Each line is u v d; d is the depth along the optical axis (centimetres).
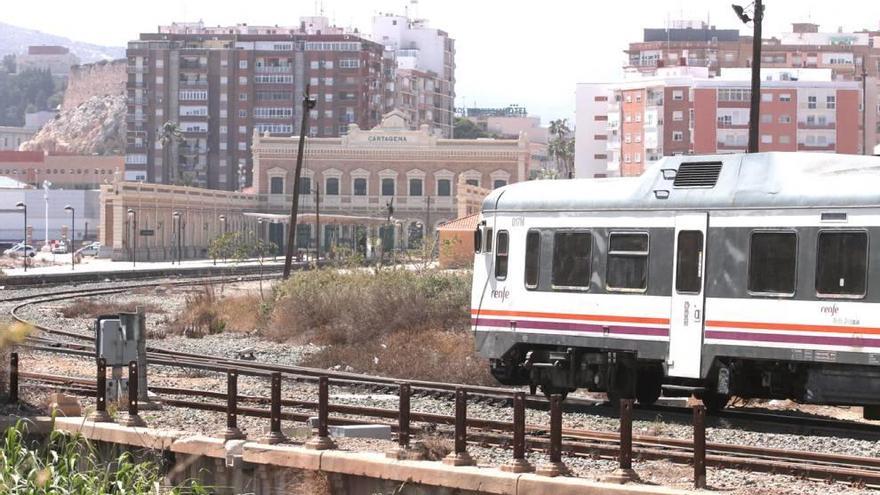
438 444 1852
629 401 1669
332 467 1805
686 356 2502
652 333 2552
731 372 2486
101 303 6769
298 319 4988
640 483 1648
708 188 2505
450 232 10088
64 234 18525
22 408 2309
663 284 2539
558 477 1653
